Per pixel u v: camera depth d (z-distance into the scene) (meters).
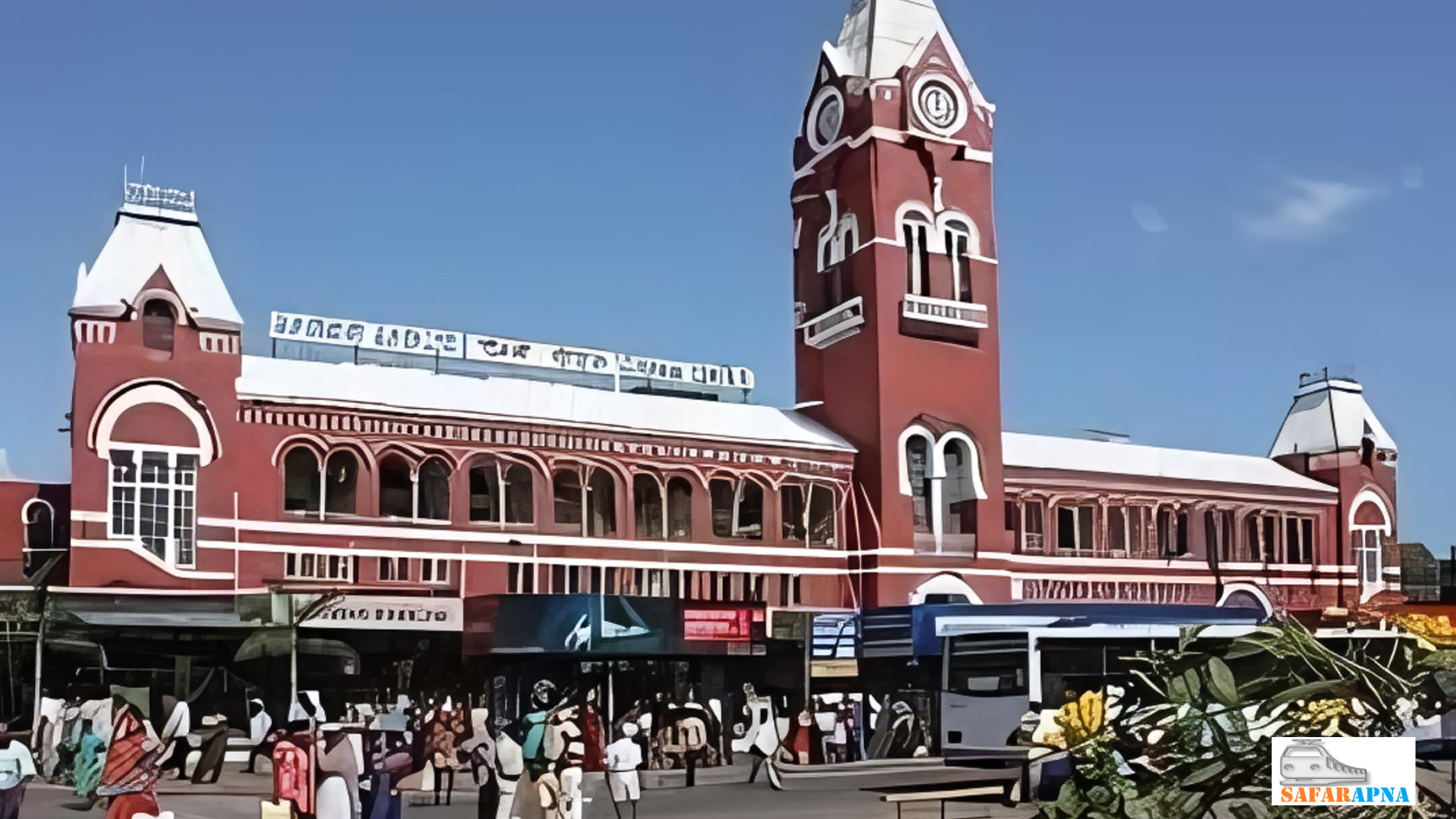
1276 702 8.38
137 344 39.66
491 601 39.66
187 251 41.16
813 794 33.84
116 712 33.19
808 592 49.00
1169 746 8.70
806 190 54.88
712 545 47.38
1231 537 59.44
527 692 40.84
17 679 37.09
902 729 40.25
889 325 51.25
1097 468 56.47
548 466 44.91
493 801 23.83
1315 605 60.94
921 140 52.97
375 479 42.16
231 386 40.62
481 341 47.84
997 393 53.44
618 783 29.72
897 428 50.78
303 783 20.23
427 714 35.44
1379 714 8.42
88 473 38.50
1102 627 32.94
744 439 48.44
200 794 31.39
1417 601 64.06
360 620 39.19
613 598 40.62
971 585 51.19
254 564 40.06
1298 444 64.69
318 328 44.84
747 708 42.66
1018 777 30.50
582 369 49.88
